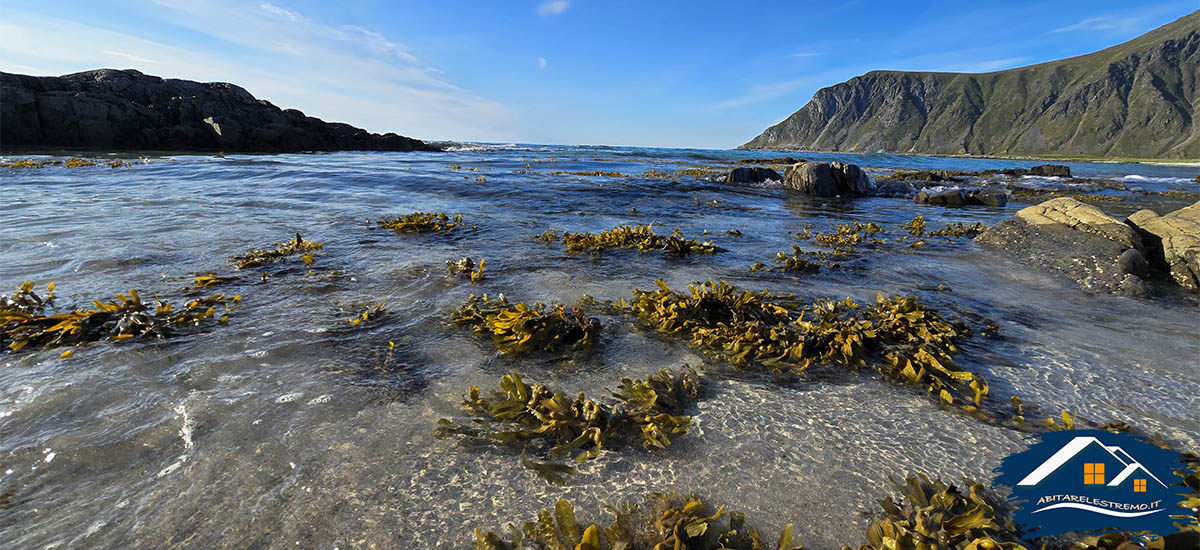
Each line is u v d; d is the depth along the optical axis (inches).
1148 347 186.4
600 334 182.7
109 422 115.8
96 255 257.1
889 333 185.6
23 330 158.9
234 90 2284.7
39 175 613.9
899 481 107.6
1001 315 221.9
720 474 108.2
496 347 168.7
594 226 421.7
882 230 452.4
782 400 140.8
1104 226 329.7
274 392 133.5
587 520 94.6
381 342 169.8
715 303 201.9
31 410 118.7
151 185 557.9
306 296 213.6
